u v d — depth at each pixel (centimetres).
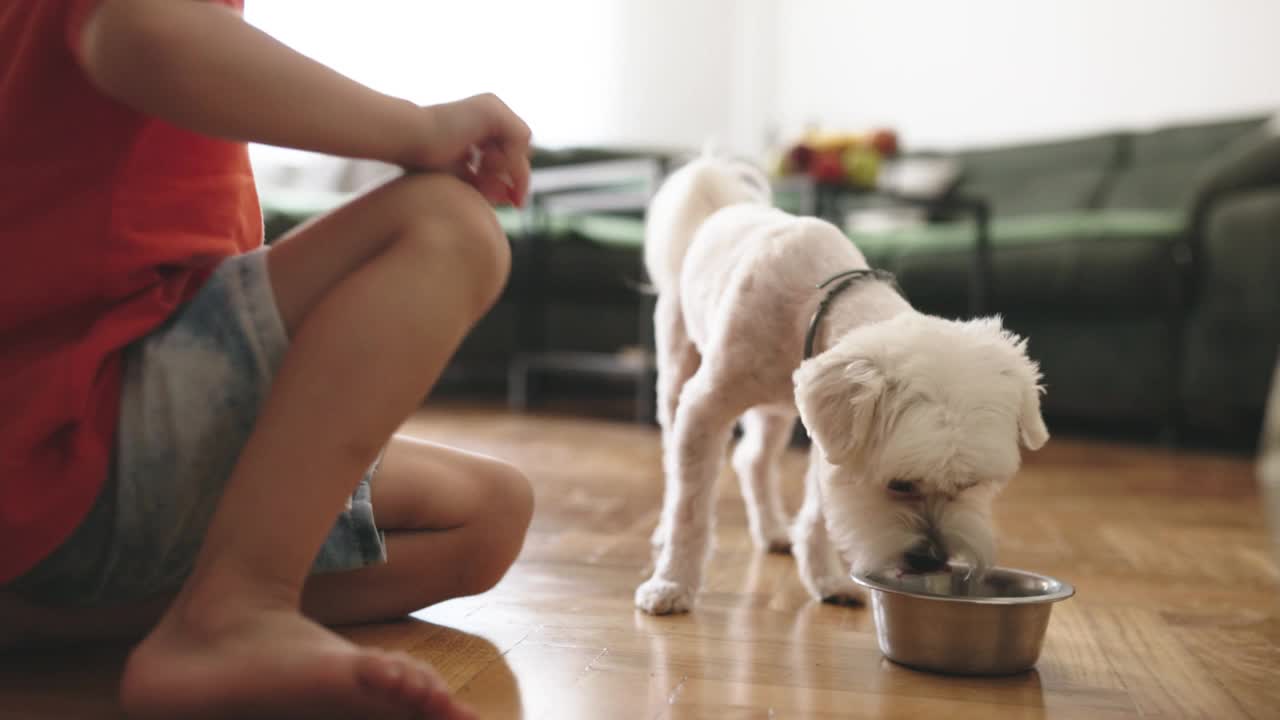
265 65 75
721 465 142
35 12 81
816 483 143
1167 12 484
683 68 614
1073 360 380
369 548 103
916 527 113
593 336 464
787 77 614
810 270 138
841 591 139
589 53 593
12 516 80
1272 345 335
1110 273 364
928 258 410
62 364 80
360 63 541
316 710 74
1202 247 354
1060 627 130
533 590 140
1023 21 529
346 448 79
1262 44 456
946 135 559
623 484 242
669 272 174
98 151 84
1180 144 459
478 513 120
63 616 100
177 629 76
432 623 121
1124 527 207
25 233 83
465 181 95
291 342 86
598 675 104
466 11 562
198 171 92
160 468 85
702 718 92
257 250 89
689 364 168
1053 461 314
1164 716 98
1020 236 393
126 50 71
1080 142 491
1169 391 361
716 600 140
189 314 86
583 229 456
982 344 116
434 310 82
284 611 77
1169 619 135
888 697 100
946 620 107
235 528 77
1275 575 165
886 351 114
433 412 405
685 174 180
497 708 93
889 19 575
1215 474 290
